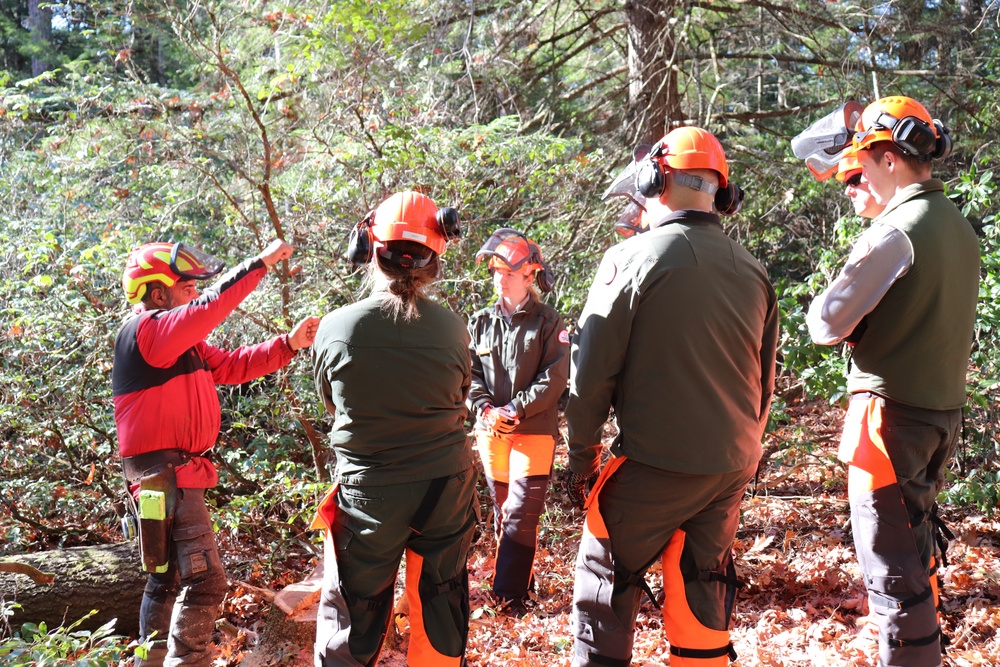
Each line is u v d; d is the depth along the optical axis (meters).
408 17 7.18
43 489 4.97
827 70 9.74
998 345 4.79
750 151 9.55
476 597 4.18
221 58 5.24
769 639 3.52
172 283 3.13
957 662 3.13
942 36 9.73
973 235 2.80
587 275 7.16
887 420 2.70
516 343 4.16
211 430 3.13
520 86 9.78
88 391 5.04
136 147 5.71
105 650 2.74
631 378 2.47
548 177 6.68
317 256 5.56
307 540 4.96
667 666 3.26
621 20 10.73
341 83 5.96
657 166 2.54
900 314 2.65
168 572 3.05
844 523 4.78
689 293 2.40
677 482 2.45
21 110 6.27
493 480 4.31
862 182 2.93
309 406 5.13
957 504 4.50
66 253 5.12
